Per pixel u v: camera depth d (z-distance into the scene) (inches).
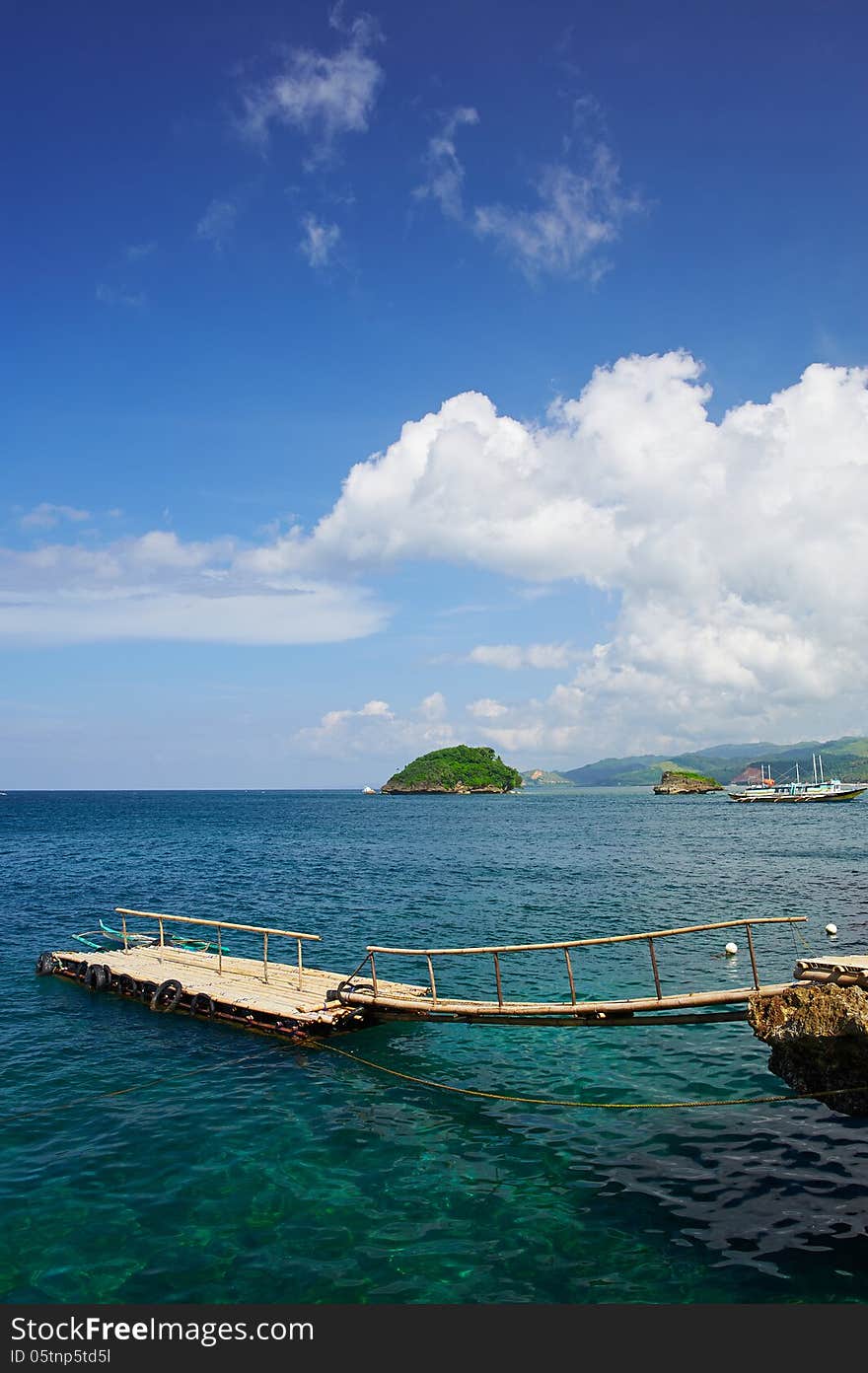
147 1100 663.1
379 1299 410.0
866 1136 577.9
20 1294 414.9
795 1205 488.1
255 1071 729.0
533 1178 527.8
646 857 2576.3
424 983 998.4
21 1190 516.1
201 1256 445.7
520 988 970.1
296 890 1845.5
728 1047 762.8
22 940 1318.9
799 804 7509.8
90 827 4387.3
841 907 1534.2
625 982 988.6
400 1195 507.5
